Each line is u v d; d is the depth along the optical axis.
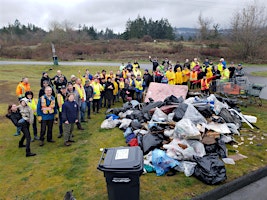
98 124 9.30
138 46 49.62
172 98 9.12
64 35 57.34
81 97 9.24
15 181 5.45
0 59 40.22
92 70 26.64
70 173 5.71
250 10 36.09
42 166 6.13
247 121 8.48
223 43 43.50
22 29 87.81
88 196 4.79
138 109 9.66
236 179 5.29
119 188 4.00
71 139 7.87
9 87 17.14
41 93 8.80
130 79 12.50
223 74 13.75
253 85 11.20
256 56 35.91
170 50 42.97
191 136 6.11
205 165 5.23
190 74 15.14
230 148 6.84
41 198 4.80
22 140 7.34
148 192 4.84
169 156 5.75
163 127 7.28
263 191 5.19
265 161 6.12
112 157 4.17
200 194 4.76
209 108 7.79
